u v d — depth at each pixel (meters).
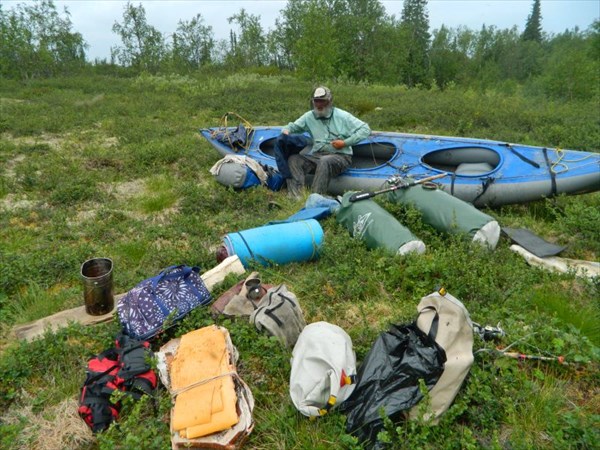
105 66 31.14
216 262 4.01
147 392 2.47
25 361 2.76
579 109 11.30
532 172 4.98
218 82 18.53
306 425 2.35
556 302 3.22
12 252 4.27
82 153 7.84
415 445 2.14
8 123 10.01
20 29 21.94
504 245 4.23
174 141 8.52
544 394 2.49
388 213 4.31
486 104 11.52
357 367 2.60
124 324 2.99
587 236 4.39
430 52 48.34
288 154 5.90
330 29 21.06
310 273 3.82
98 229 4.82
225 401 2.25
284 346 2.79
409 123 10.19
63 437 2.40
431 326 2.47
